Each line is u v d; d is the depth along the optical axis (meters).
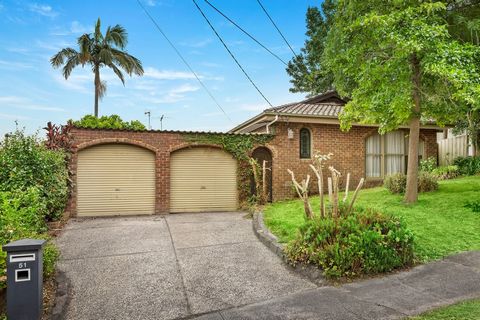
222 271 5.55
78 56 26.41
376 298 4.23
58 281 5.02
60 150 9.92
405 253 5.42
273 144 12.68
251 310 4.07
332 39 9.86
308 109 13.76
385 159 14.48
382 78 8.72
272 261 6.01
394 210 8.52
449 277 4.89
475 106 7.30
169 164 11.69
